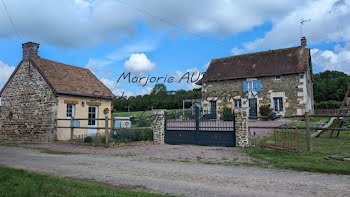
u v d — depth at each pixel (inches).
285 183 210.4
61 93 565.6
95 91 658.8
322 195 178.9
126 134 521.0
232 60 1064.8
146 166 288.2
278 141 426.6
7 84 645.9
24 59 624.1
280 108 881.5
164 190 193.9
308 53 924.0
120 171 262.4
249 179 225.0
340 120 510.0
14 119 622.2
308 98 906.1
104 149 436.8
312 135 489.1
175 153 374.6
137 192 181.8
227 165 286.8
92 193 172.9
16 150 445.1
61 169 273.0
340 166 256.1
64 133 568.7
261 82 912.9
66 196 168.2
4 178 218.4
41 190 178.9
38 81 586.6
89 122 636.1
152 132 533.0
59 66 670.5
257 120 893.2
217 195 180.7
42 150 441.4
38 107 580.7
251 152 351.9
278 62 935.0
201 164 296.2
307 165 265.6
